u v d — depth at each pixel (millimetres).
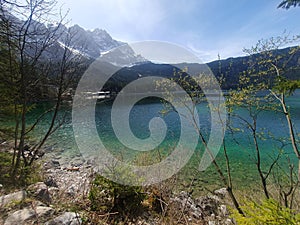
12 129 5082
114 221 2973
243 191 4879
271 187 4551
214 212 3947
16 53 4266
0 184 3441
